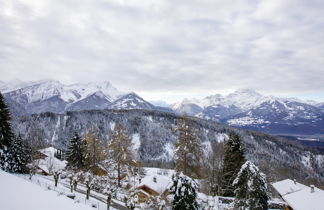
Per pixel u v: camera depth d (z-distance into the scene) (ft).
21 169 157.17
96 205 97.60
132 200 95.71
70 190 120.98
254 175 83.92
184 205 76.13
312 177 385.29
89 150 173.88
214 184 130.00
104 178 149.89
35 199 60.70
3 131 148.15
